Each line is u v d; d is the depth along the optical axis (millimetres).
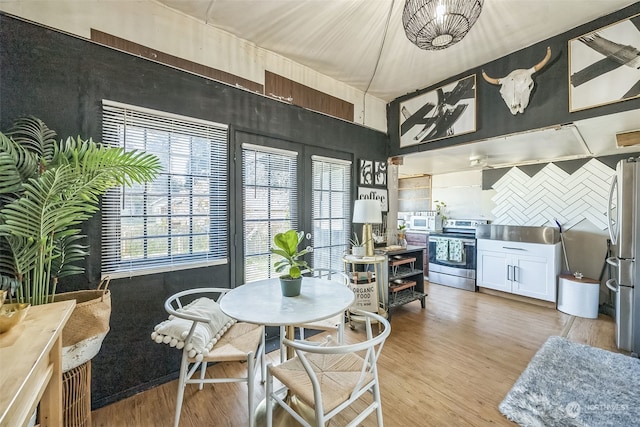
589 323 2996
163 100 1982
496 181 4621
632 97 2027
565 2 1989
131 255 1871
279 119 2656
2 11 1489
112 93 1785
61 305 1210
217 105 2252
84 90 1696
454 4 1610
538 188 4129
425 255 4969
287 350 1867
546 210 4051
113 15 1795
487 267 4082
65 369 1343
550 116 2434
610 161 3506
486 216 4762
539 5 2016
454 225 4977
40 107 1574
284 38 2391
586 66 2229
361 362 1440
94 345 1442
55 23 1619
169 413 1660
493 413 1642
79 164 1373
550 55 2410
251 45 2455
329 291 1777
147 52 1918
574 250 3775
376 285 2953
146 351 1905
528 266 3680
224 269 2305
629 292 2357
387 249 3332
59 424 1102
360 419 1241
